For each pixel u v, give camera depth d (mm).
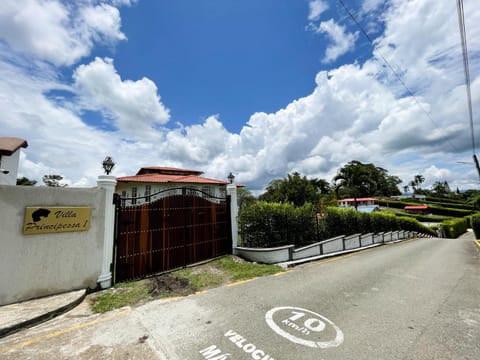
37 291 3994
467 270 6828
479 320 3404
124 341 2830
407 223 22234
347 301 4129
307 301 4113
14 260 3832
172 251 6188
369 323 3295
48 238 4176
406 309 3795
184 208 6637
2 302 3682
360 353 2578
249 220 8203
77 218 4504
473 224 17406
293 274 5953
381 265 7250
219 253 7535
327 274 5992
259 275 5781
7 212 3820
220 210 7789
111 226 5000
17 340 2869
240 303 4012
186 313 3609
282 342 2807
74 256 4426
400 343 2781
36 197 4109
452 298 4332
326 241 9133
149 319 3410
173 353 2584
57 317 3510
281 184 21906
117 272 5070
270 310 3727
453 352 2600
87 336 2951
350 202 38125
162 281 5223
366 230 14133
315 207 10648
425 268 6965
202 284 5066
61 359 2479
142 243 5582
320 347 2703
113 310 3746
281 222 8758
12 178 8656
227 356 2535
